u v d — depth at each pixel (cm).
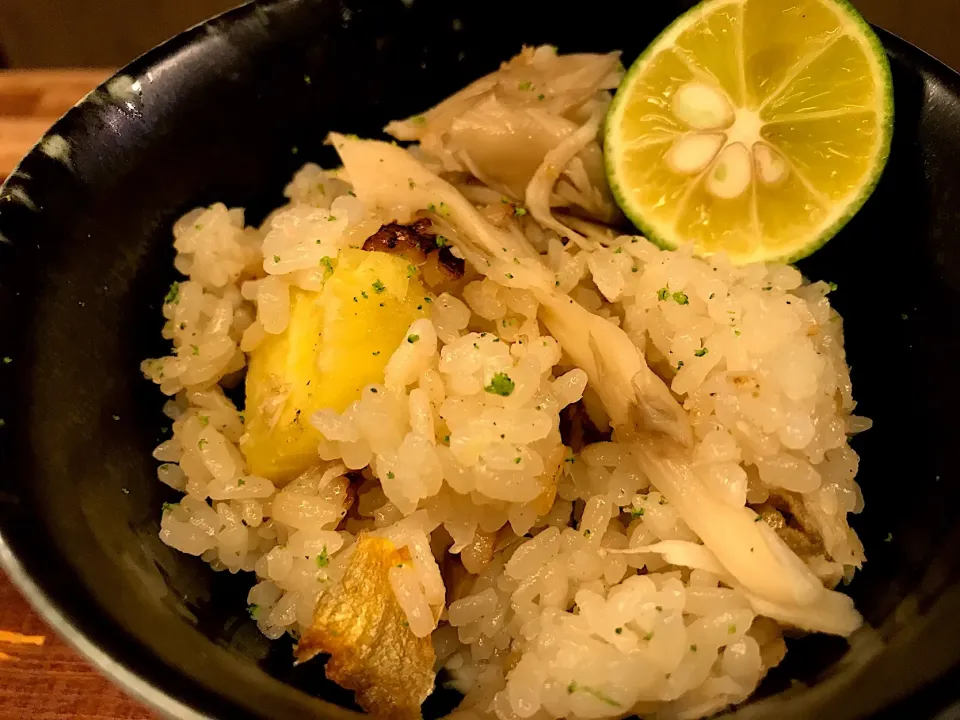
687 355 9
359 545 8
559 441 8
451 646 8
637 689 7
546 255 10
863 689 6
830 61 9
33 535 6
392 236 9
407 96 11
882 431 9
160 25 19
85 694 8
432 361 8
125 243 9
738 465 8
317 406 8
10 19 20
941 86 9
